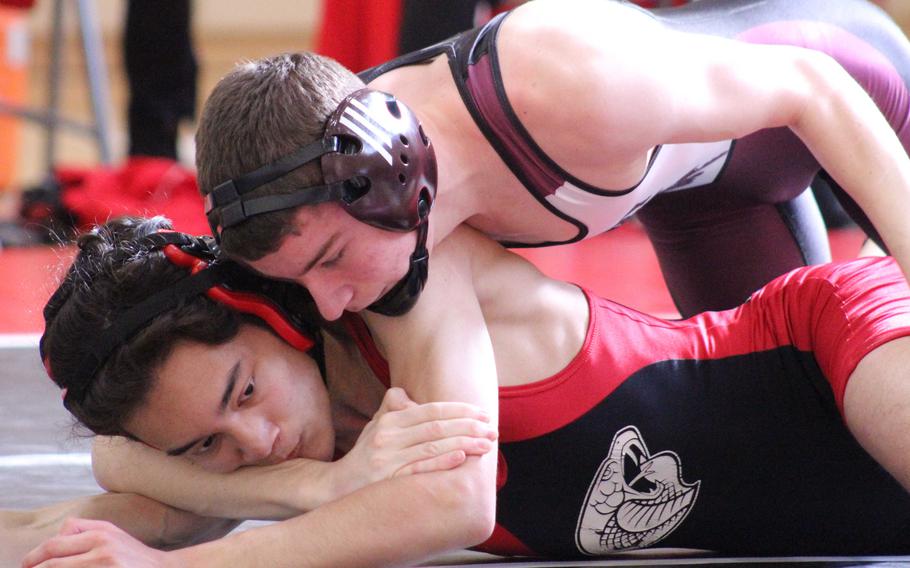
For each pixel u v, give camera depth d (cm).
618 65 410
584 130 409
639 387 432
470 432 378
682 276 581
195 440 390
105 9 2475
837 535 455
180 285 379
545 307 429
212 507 418
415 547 372
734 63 432
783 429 442
